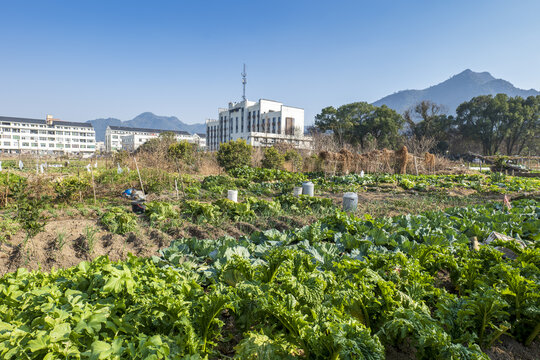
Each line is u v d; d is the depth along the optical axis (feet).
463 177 72.64
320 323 10.01
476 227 24.52
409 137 208.54
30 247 19.53
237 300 10.77
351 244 20.53
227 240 19.16
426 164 90.63
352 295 11.39
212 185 50.44
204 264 17.30
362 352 8.43
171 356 8.85
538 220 26.35
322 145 124.16
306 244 19.39
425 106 200.75
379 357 8.46
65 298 10.64
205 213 28.50
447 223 26.32
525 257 16.11
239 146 81.20
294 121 255.70
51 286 11.82
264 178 67.15
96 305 10.05
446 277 17.69
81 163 106.83
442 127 209.36
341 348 8.70
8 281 12.24
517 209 32.99
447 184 63.10
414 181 66.80
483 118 204.03
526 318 12.18
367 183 64.85
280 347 9.82
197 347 9.73
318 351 9.16
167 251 17.97
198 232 24.77
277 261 13.34
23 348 8.28
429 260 17.12
